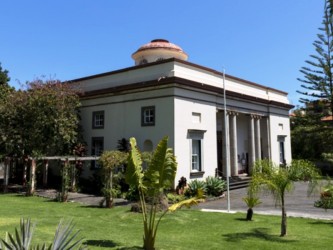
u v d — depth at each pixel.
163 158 8.35
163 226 10.80
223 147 23.33
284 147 30.39
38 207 14.40
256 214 13.52
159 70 20.12
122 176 16.94
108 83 22.94
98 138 22.88
